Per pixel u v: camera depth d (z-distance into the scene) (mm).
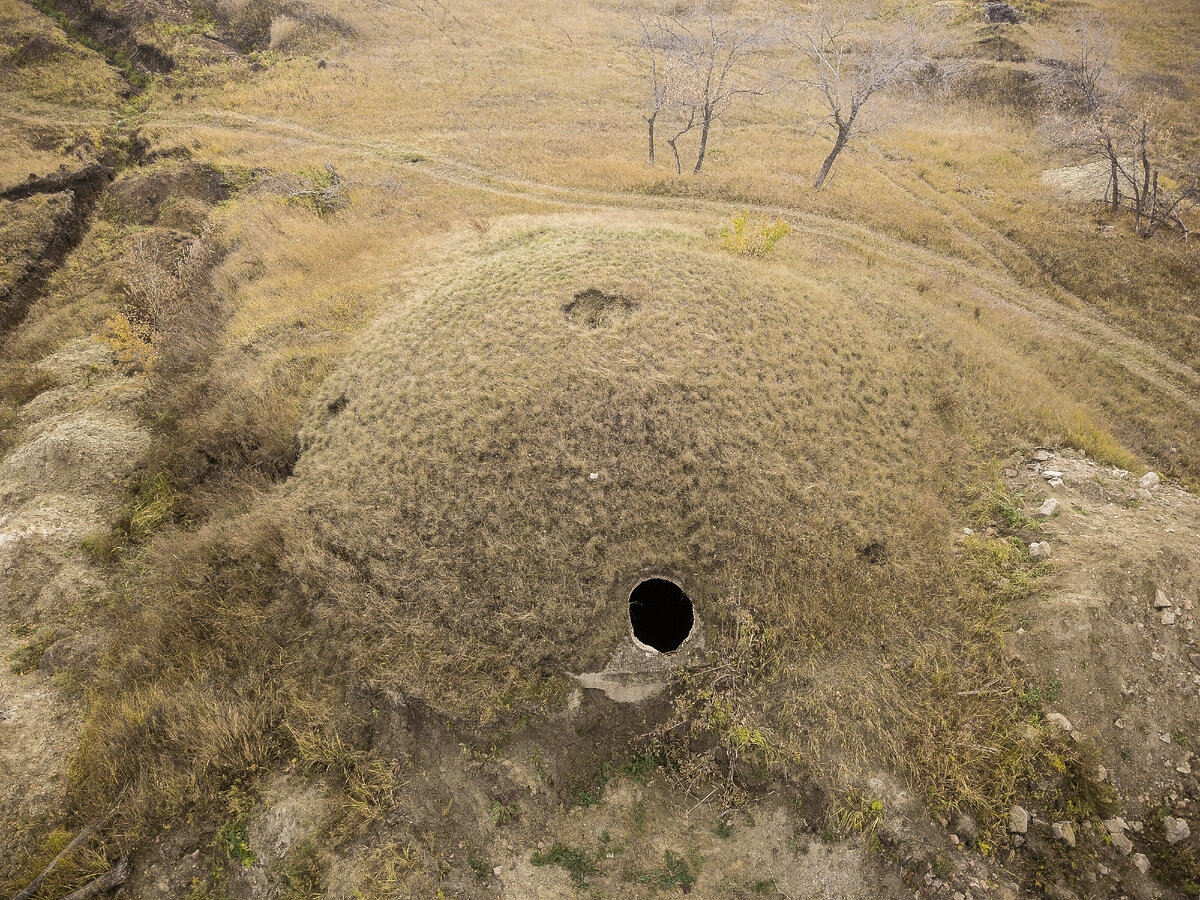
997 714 10594
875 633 11359
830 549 11859
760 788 10398
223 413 16000
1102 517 12906
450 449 13008
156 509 15359
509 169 27703
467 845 10266
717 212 24781
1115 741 10266
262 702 11523
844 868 9750
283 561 12547
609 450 12602
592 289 15680
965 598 11758
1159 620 11055
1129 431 17016
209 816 10664
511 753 10758
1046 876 9422
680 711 10836
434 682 11008
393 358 15211
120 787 11102
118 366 19531
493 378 13883
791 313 15734
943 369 15906
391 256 21000
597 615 11281
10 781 11477
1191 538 12234
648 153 29422
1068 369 18562
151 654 12328
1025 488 13750
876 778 10156
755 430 13039
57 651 13203
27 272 22906
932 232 24141
